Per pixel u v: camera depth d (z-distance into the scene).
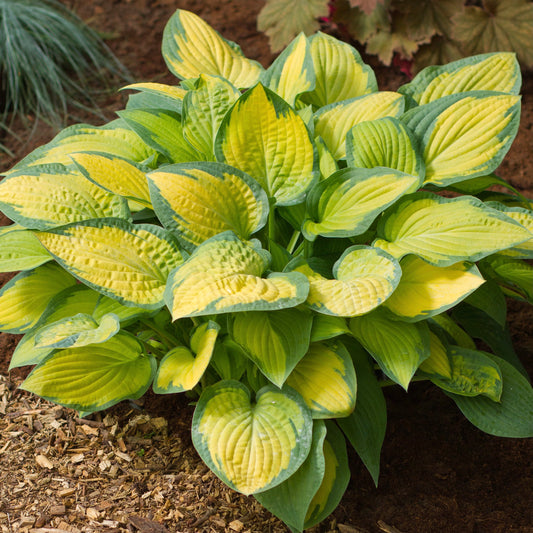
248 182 2.47
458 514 2.50
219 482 2.52
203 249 2.39
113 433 2.58
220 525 2.47
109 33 3.68
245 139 2.50
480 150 2.53
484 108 2.54
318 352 2.44
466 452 2.59
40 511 2.47
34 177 2.51
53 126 3.17
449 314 2.68
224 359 2.49
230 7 3.90
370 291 2.38
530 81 3.32
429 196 2.47
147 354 2.49
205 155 2.55
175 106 2.63
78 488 2.50
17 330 2.56
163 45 2.72
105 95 3.30
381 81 3.32
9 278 2.85
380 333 2.43
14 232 2.59
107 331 2.38
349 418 2.45
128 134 2.64
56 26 3.38
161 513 2.48
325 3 3.20
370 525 2.49
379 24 3.19
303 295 2.35
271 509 2.38
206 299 2.33
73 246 2.43
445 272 2.44
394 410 2.64
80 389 2.43
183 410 2.62
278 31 3.23
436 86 2.63
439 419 2.63
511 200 2.64
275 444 2.38
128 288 2.42
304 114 2.56
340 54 2.70
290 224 2.60
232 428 2.39
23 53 3.20
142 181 2.52
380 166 2.50
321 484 2.42
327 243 2.55
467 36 3.16
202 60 2.71
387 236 2.48
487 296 2.54
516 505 2.52
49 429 2.59
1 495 2.49
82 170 2.48
